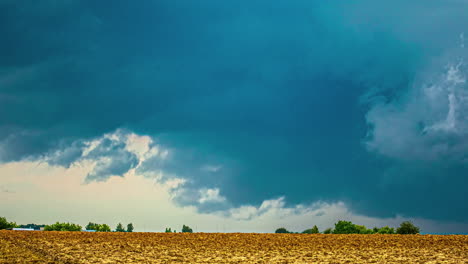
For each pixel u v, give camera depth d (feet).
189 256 106.83
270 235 169.58
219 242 141.18
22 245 112.78
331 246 130.41
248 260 100.12
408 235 167.43
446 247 123.75
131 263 93.15
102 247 119.44
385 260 98.68
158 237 154.10
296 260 100.22
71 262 91.30
